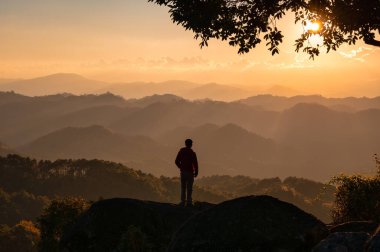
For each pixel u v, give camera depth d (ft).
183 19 39.88
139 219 40.40
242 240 27.50
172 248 28.94
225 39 40.83
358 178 46.34
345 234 24.99
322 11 38.42
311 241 27.86
